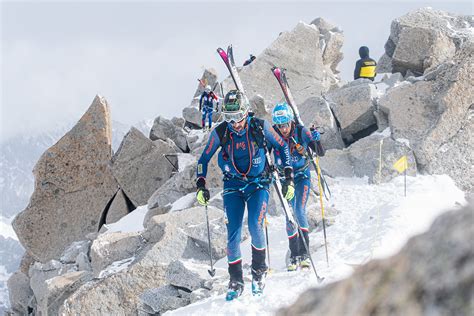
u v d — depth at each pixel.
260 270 7.46
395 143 13.18
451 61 13.76
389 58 20.89
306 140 9.21
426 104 13.59
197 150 17.97
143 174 17.28
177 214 12.17
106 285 10.77
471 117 13.26
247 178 7.62
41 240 17.19
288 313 1.45
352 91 15.12
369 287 1.28
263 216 7.58
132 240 12.26
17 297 17.17
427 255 1.21
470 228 1.18
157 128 19.72
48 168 17.38
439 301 1.14
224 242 11.20
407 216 9.70
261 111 16.02
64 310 10.72
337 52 23.25
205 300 7.80
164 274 10.78
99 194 17.48
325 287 1.44
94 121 17.50
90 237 15.34
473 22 18.62
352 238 9.56
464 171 12.91
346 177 13.48
